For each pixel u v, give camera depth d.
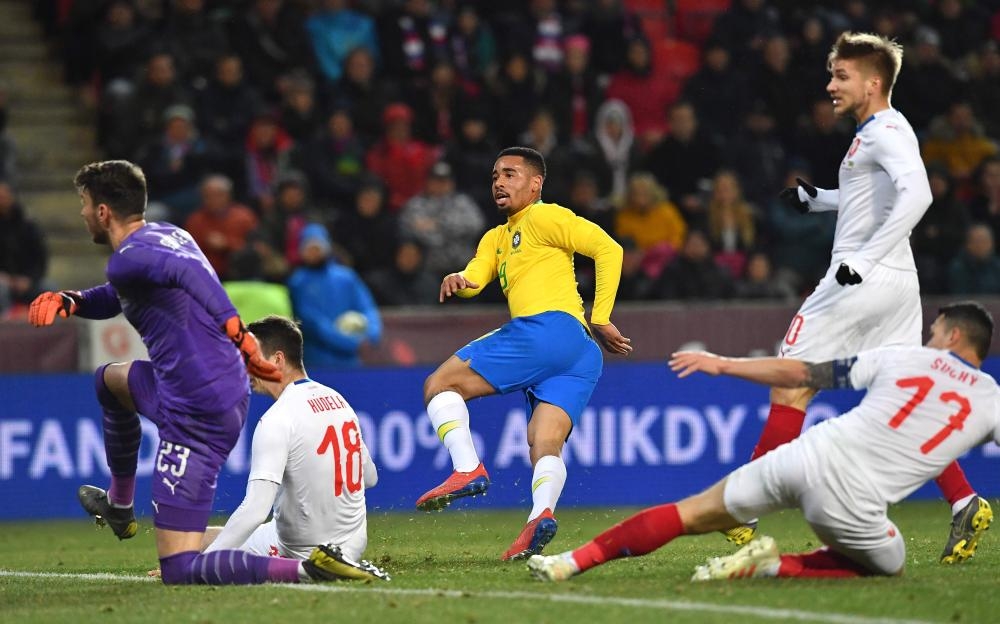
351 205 50.66
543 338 25.33
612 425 42.09
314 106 52.59
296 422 22.27
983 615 17.92
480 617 17.86
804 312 24.66
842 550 20.48
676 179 54.53
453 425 25.06
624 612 18.08
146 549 31.14
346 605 18.89
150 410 22.02
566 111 56.22
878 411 19.88
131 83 51.94
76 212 53.12
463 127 53.94
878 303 24.03
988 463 43.59
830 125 57.94
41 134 54.75
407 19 56.31
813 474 19.77
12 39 58.09
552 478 24.84
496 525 35.66
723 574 20.66
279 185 47.50
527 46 57.00
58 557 29.44
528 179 25.88
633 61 58.66
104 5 54.03
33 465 39.53
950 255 52.38
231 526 21.72
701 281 48.91
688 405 42.69
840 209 24.83
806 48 58.66
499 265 26.12
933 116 59.69
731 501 20.20
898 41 61.44
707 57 58.28
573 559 20.78
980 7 65.56
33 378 39.66
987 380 20.27
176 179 49.22
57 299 22.67
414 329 44.03
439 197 49.25
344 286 43.16
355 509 23.12
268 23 54.47
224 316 20.95
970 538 23.52
